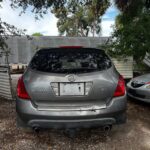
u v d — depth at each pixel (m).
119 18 10.73
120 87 3.48
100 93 3.38
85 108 3.33
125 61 8.95
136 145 3.79
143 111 5.52
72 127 3.34
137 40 8.34
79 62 3.60
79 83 3.35
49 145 3.82
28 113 3.33
